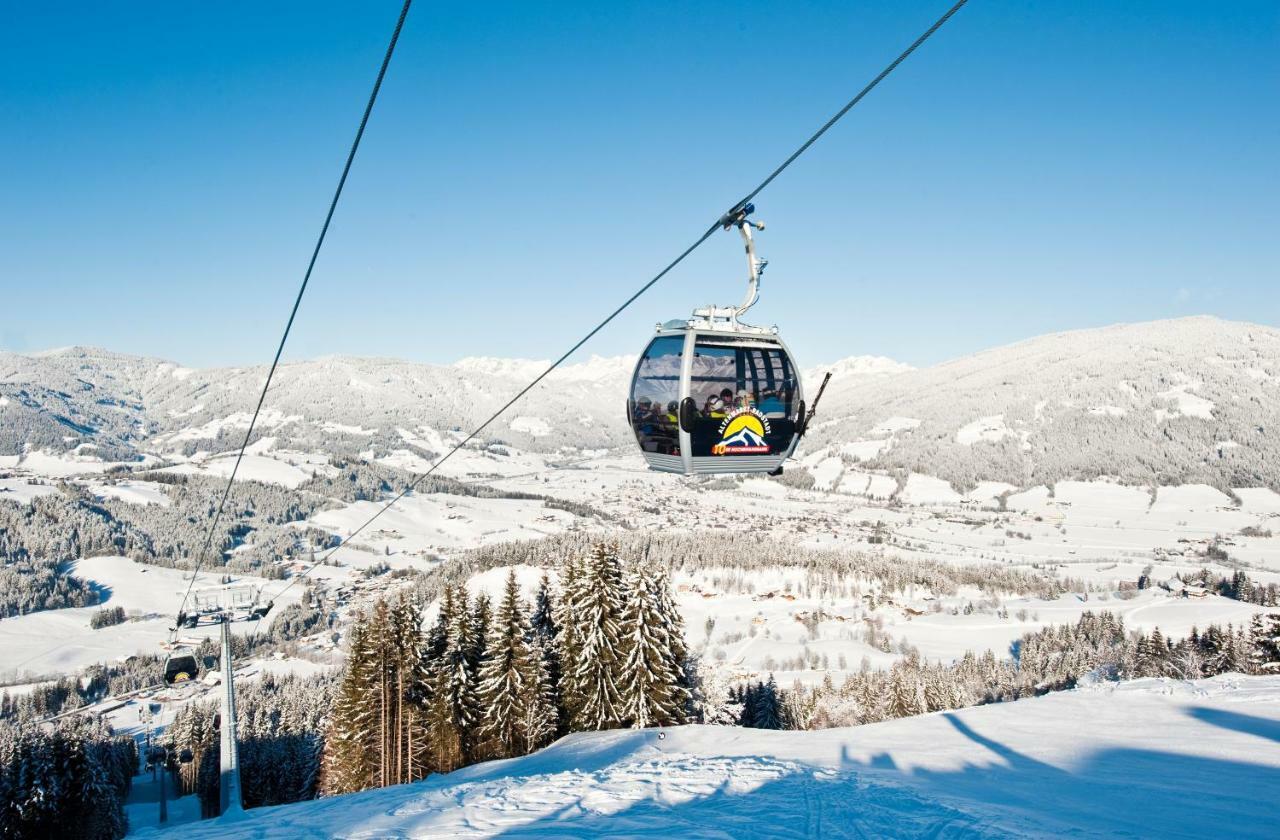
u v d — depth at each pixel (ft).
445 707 129.39
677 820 37.35
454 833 37.09
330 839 38.78
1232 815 37.83
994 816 36.88
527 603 140.56
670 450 35.60
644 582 128.98
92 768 165.17
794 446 36.76
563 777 51.16
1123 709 69.26
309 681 351.67
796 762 54.85
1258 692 70.28
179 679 99.86
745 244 33.71
